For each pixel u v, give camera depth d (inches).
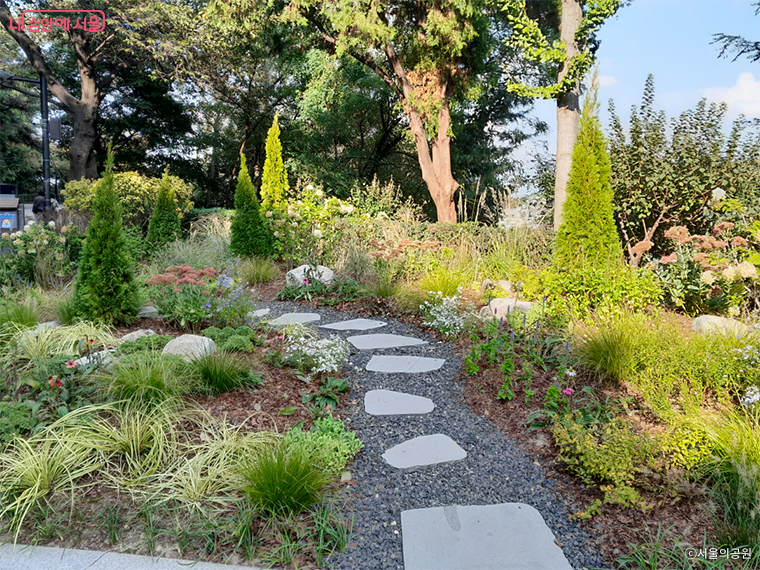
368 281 277.9
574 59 315.6
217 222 438.3
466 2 438.3
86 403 124.6
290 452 108.6
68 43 662.5
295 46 647.1
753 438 105.2
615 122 296.4
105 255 191.8
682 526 93.1
